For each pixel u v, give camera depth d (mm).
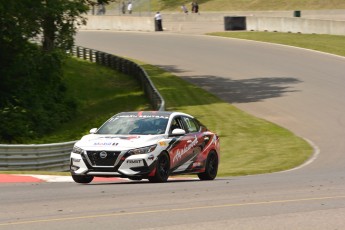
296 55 171250
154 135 49406
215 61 171125
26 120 118688
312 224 30016
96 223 30578
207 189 44312
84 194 41844
